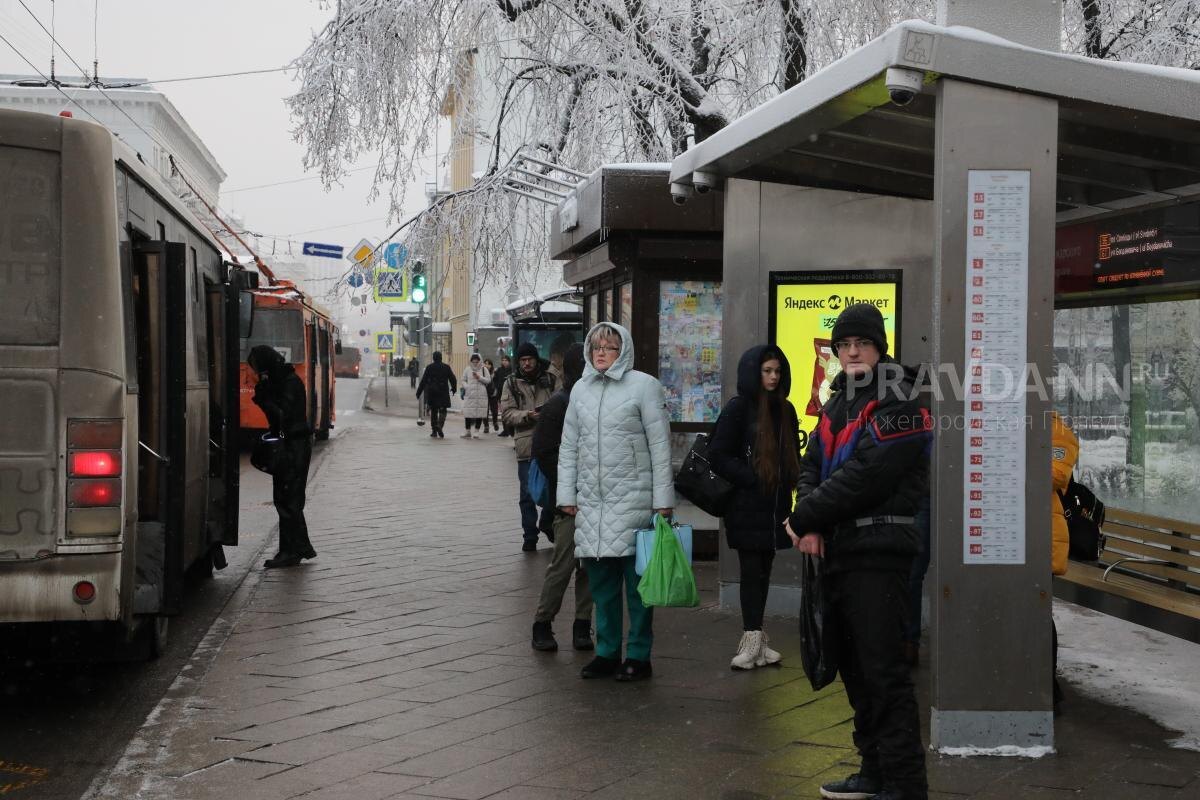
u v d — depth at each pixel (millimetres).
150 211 7742
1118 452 8375
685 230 10977
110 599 6090
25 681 7305
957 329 5543
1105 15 13742
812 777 5273
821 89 6121
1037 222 5539
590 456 7004
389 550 12070
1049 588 5547
